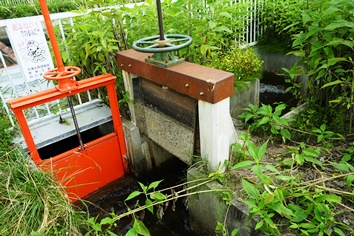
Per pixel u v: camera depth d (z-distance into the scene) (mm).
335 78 2689
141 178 3521
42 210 2160
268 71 5246
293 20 3916
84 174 3107
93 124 3139
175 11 2984
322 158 2453
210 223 2488
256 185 2068
